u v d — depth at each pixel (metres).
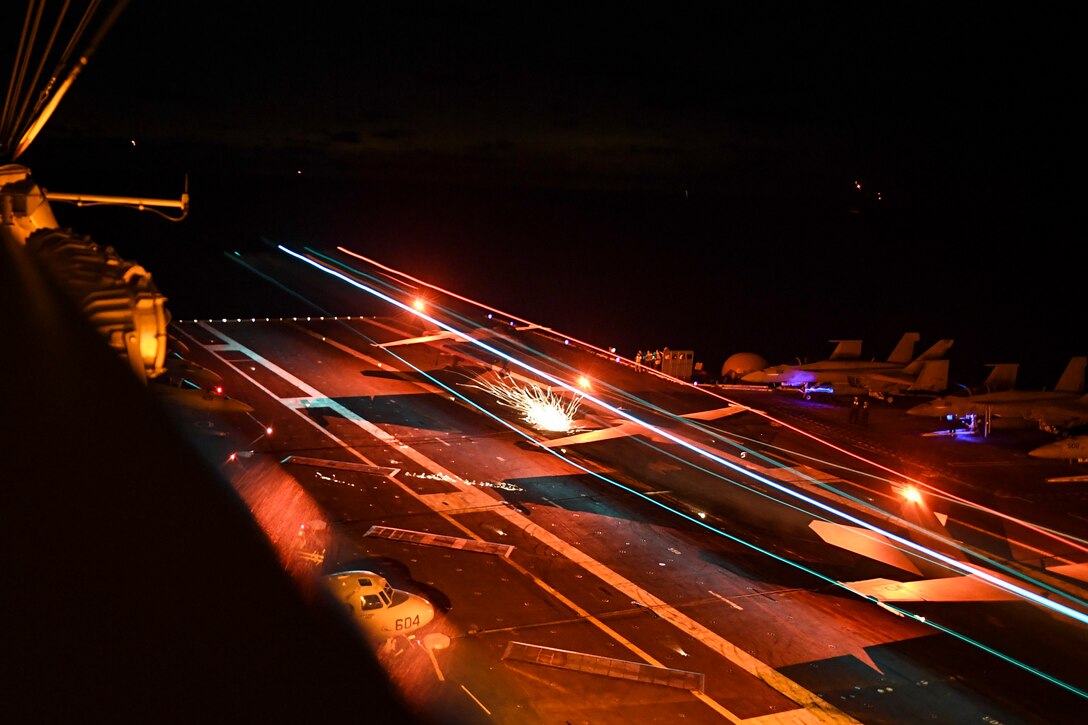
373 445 41.50
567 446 43.72
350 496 34.66
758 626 26.55
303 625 1.96
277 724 1.66
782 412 54.28
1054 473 44.59
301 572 2.18
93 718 1.41
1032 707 23.09
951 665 24.94
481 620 25.34
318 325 69.25
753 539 33.56
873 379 59.47
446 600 26.41
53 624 1.53
